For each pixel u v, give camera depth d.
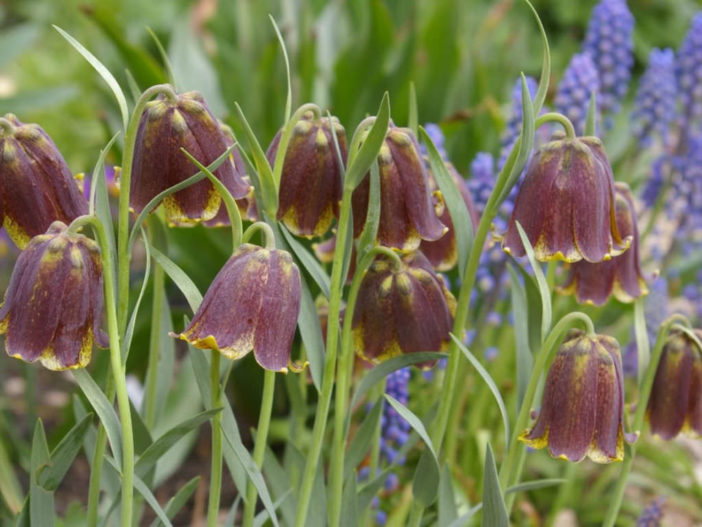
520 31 1.28
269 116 1.05
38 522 0.71
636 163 0.99
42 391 1.12
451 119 0.97
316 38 1.09
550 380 0.71
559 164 0.70
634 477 0.94
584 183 0.70
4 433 0.99
